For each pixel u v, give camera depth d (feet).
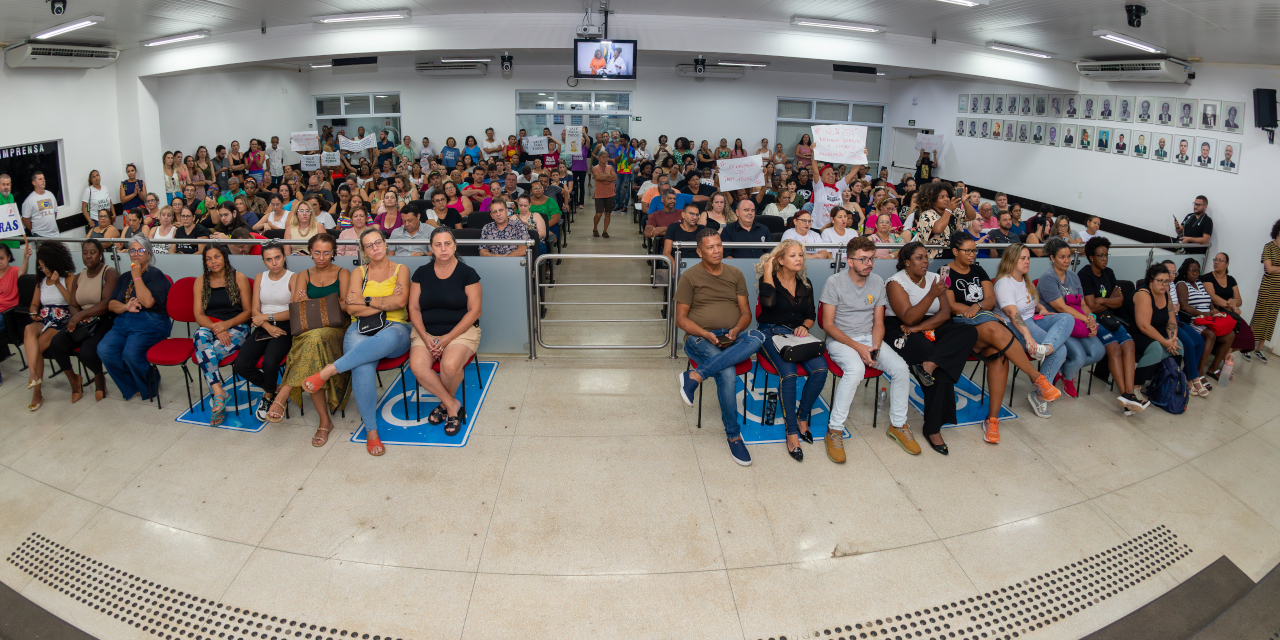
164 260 17.03
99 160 32.99
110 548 10.24
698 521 10.97
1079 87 31.96
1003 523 11.15
